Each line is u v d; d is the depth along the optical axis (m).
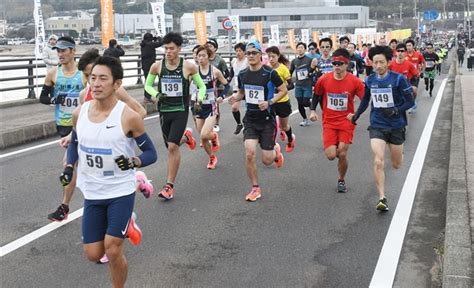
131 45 62.53
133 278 4.92
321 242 5.79
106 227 4.20
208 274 5.01
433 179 8.39
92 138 4.04
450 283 4.37
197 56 9.29
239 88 7.47
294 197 7.50
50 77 6.68
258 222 6.45
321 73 13.59
